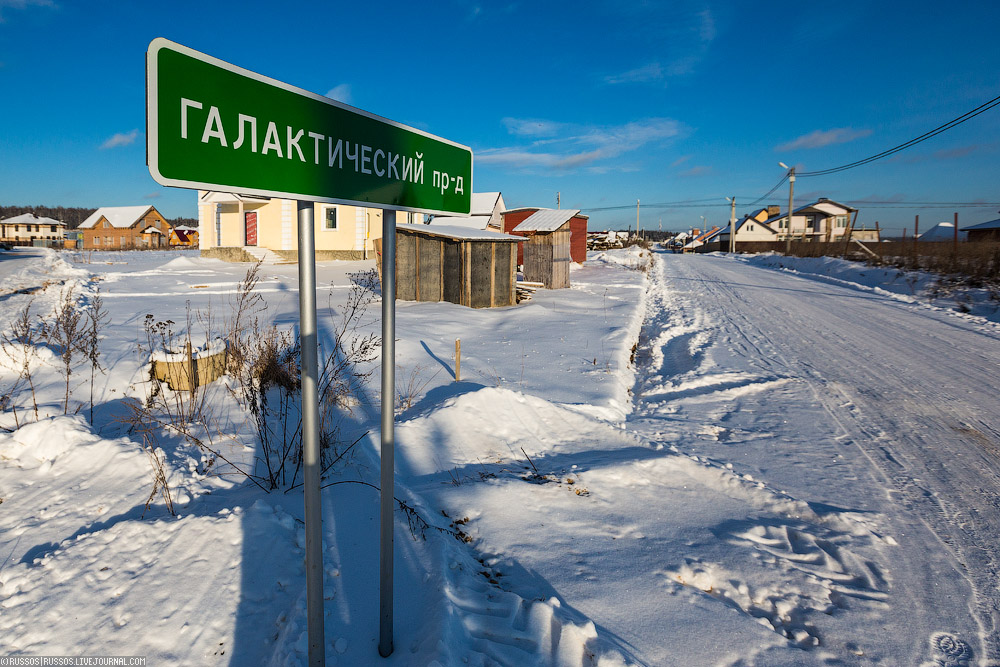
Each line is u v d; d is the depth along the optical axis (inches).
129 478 155.1
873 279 956.6
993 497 196.7
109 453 164.6
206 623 100.3
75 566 112.7
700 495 185.8
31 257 1027.3
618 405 281.9
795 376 366.0
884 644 121.0
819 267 1251.8
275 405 226.8
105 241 2827.3
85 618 100.2
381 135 82.1
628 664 98.7
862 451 239.3
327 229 1061.1
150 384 237.6
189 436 184.9
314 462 74.2
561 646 101.5
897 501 192.7
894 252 1159.6
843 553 154.2
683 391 338.6
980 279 735.1
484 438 217.3
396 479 174.4
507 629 104.0
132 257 1248.8
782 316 631.2
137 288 631.8
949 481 209.8
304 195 68.5
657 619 119.0
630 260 1433.3
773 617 127.9
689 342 488.1
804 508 179.5
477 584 121.8
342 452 185.2
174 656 93.8
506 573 131.9
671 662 107.3
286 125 65.5
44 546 123.8
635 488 185.6
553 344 409.7
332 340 366.9
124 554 117.1
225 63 57.9
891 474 215.5
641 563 140.6
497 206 1472.7
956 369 385.4
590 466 195.6
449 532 142.9
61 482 153.6
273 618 102.4
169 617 101.1
